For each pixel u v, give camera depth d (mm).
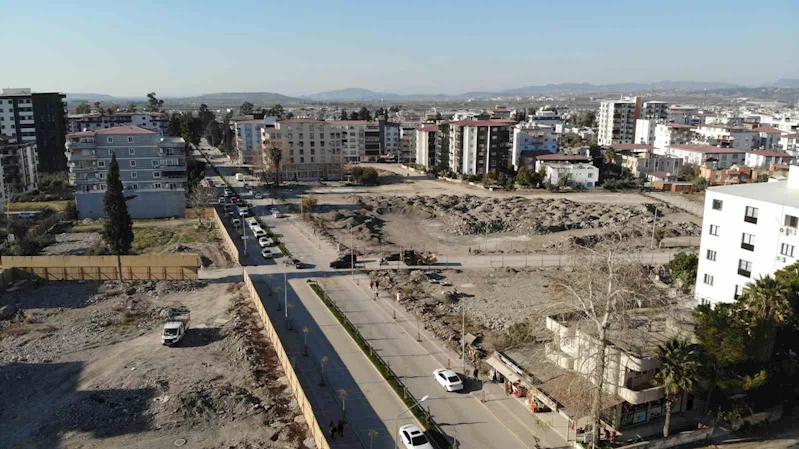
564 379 49312
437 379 57094
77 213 134250
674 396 46469
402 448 46250
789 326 51250
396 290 85562
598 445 45438
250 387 56875
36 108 192875
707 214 70812
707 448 47062
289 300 81875
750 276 65938
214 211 134750
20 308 79625
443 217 140125
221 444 47531
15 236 114562
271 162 189750
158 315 77125
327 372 59781
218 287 88875
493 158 199250
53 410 53344
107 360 63875
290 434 48656
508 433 48469
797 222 60500
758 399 50125
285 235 121375
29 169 167500
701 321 48781
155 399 54969
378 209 148625
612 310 46094
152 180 136500
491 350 64375
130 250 107000
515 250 110688
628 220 134000
